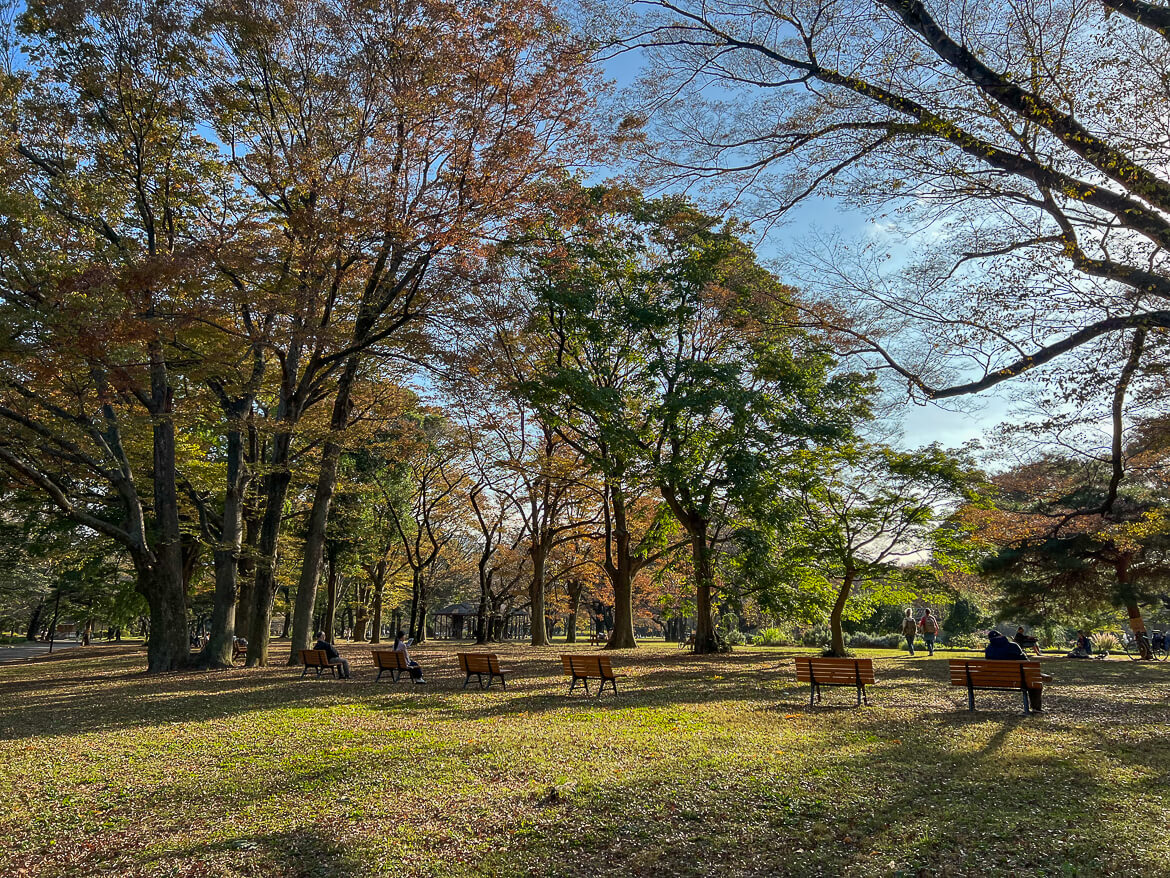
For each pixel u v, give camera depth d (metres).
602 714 12.28
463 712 12.68
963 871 5.45
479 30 17.66
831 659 13.38
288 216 19.45
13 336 14.20
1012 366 7.99
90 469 21.77
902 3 7.20
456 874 5.58
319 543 24.00
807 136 8.31
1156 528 16.12
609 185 23.80
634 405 27.98
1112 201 6.86
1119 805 6.88
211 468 28.70
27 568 46.19
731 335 25.84
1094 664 22.66
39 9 17.67
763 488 23.59
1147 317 7.05
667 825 6.54
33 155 19.12
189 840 6.32
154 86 19.34
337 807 7.09
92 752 9.81
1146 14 6.32
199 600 41.06
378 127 18.12
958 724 11.21
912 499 23.80
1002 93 6.92
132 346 15.74
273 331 19.23
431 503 45.94
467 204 18.19
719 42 8.43
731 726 11.06
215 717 12.59
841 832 6.30
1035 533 20.77
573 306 24.22
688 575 31.88
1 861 5.96
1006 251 8.19
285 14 19.05
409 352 21.23
